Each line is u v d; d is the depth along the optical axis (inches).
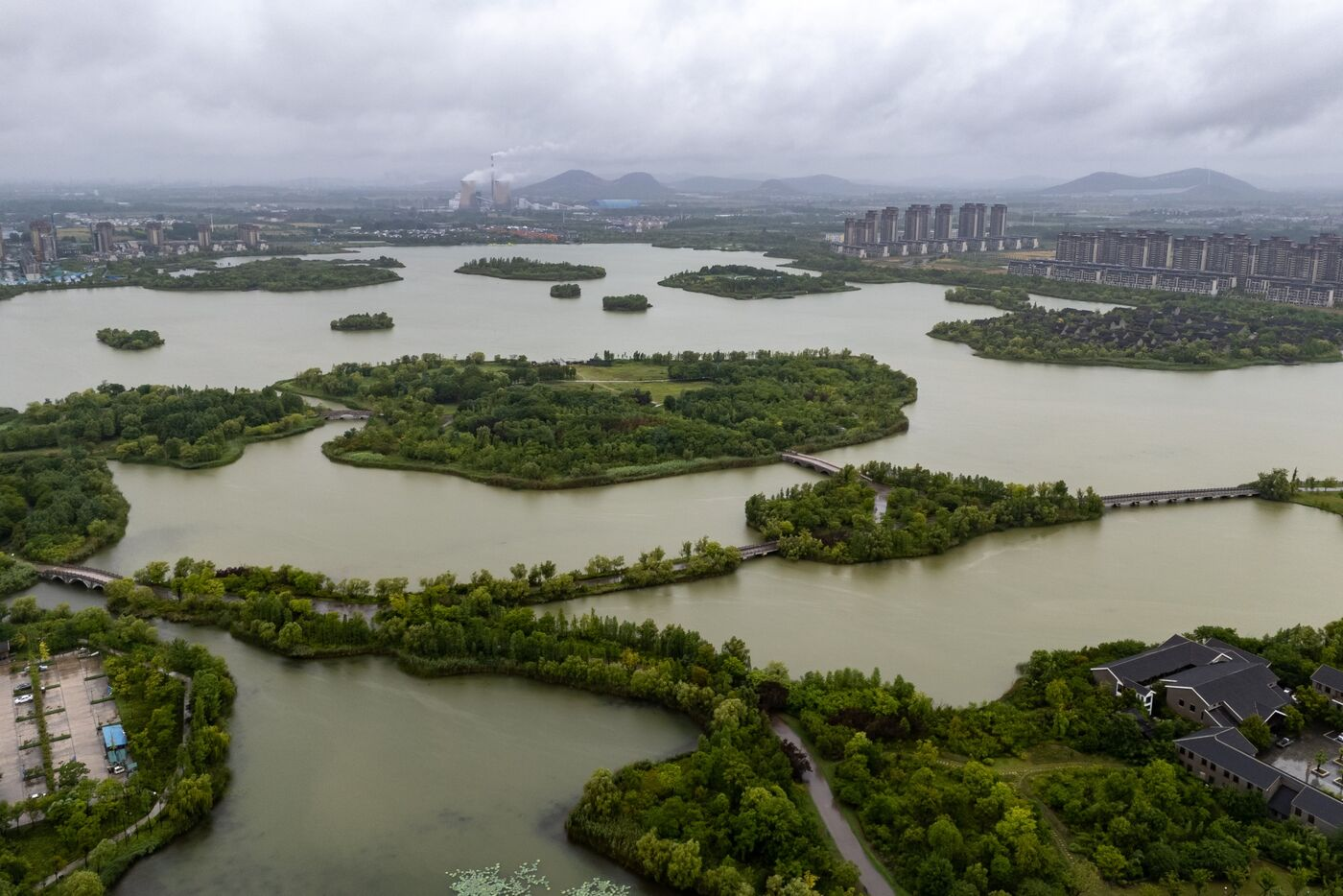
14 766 6673.2
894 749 6791.3
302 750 7027.6
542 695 7726.4
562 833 6215.6
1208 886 5487.2
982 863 5625.0
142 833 6072.8
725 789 6279.5
